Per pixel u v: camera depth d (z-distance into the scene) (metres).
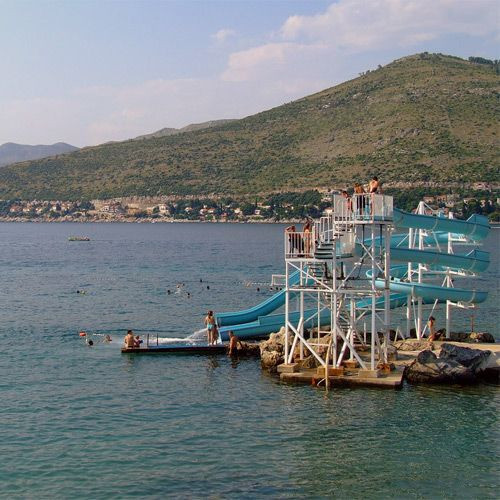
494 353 45.44
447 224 49.69
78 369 45.44
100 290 89.38
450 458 30.94
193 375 43.84
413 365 41.56
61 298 81.38
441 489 28.16
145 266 126.06
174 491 27.81
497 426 34.59
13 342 54.09
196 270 117.69
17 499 27.14
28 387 41.22
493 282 98.06
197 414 36.41
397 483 28.62
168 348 49.81
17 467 29.86
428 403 37.78
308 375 41.81
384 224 42.16
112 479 28.80
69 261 138.25
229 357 48.62
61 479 28.80
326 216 42.94
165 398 39.16
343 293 42.62
